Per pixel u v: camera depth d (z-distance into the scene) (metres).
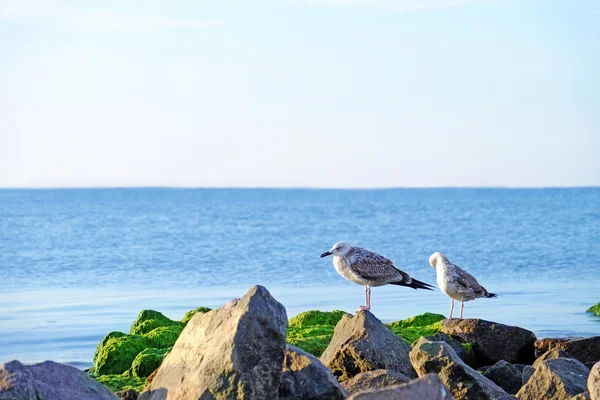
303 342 16.42
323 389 11.27
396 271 18.66
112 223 85.56
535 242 54.06
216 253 49.25
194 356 11.12
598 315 25.31
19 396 9.27
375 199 195.88
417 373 13.34
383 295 30.05
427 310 26.39
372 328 14.30
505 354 16.66
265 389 10.42
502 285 33.28
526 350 16.84
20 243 56.78
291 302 28.73
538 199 172.38
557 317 24.97
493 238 59.06
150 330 18.91
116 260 45.00
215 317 11.31
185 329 11.73
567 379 12.88
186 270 40.31
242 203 166.50
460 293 19.22
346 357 14.05
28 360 19.78
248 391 10.31
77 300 29.75
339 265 18.33
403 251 50.94
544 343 16.94
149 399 11.23
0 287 33.72
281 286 33.66
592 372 10.94
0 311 26.97
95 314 26.44
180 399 10.64
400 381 12.22
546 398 12.80
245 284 34.69
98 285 34.53
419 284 19.25
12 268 40.81
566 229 66.94
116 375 15.59
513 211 107.44
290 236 65.19
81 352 20.70
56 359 19.91
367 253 18.41
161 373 11.51
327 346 15.86
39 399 9.61
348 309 26.98
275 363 10.50
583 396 11.82
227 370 10.34
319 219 93.38
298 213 111.00
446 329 17.33
